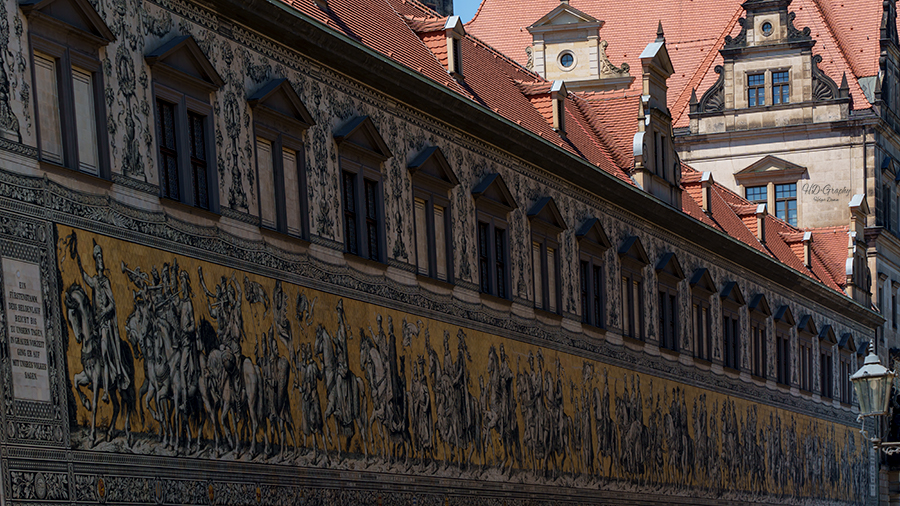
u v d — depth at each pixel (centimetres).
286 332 3534
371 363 3909
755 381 7300
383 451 3925
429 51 4912
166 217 3128
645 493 5834
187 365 3133
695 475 6419
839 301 8619
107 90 2989
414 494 4069
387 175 4109
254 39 3534
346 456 3734
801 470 7988
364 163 3994
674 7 10312
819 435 8369
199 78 3284
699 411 6519
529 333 4934
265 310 3462
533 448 4875
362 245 3947
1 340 2631
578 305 5362
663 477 6038
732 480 6894
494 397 4625
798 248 8519
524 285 4941
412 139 4275
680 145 9781
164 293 3088
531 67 7906
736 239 6919
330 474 3650
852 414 9050
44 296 2747
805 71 9525
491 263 4722
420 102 4284
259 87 3544
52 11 2852
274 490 3400
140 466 2945
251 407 3347
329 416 3678
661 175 6309
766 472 7400
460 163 4566
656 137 6297
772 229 8462
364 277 3931
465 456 4394
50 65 2855
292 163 3662
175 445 3059
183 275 3162
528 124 5247
